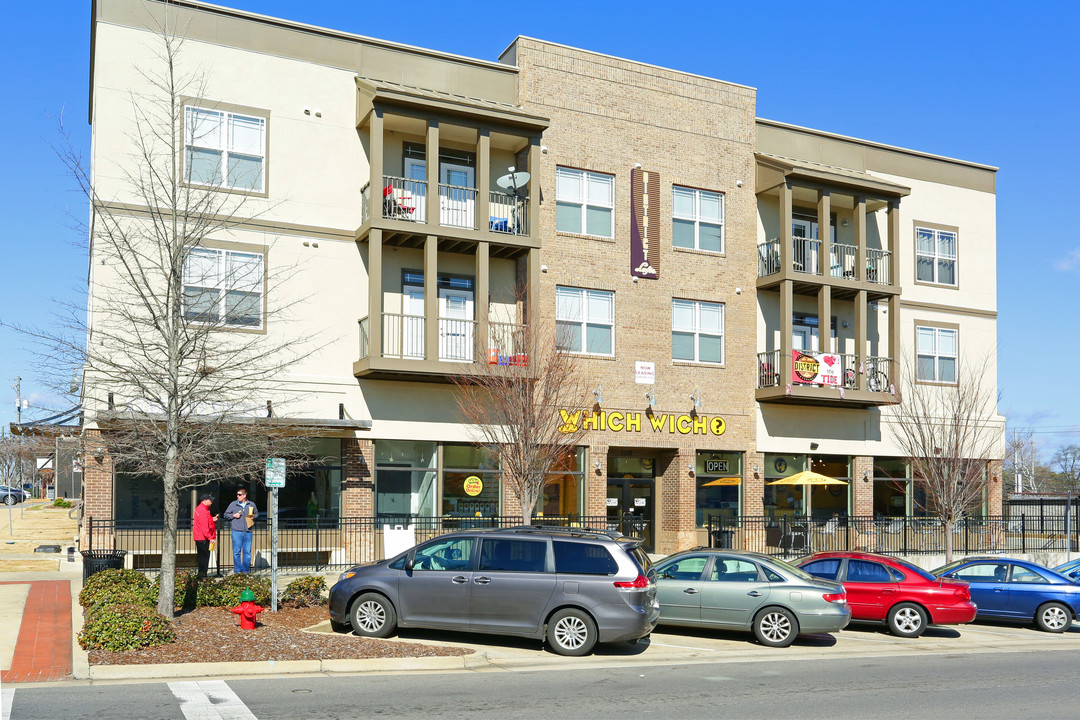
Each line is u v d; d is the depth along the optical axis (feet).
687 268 92.02
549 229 85.40
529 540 46.78
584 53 88.58
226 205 74.13
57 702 32.50
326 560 75.31
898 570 59.11
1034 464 299.17
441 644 46.21
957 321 106.63
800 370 91.97
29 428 64.49
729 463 93.40
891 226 99.40
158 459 53.31
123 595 46.47
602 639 44.96
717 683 39.73
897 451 101.04
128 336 65.46
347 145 79.51
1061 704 36.55
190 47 73.97
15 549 78.48
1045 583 64.34
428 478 80.23
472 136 82.84
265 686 36.29
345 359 77.56
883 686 39.99
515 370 74.13
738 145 95.71
